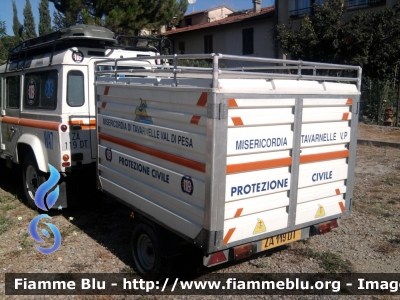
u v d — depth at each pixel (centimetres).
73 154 565
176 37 2759
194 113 344
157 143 395
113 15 1572
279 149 368
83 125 570
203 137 332
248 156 349
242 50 2325
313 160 400
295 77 382
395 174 814
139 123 419
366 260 477
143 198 420
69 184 588
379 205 648
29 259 488
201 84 336
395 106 1395
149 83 403
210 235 333
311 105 386
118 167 467
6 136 720
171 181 377
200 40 2603
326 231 426
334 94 405
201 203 342
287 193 385
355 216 606
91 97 577
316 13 1641
